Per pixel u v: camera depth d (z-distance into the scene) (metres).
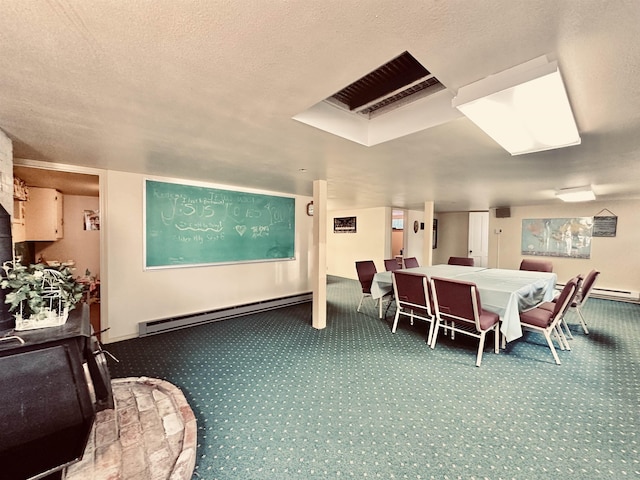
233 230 4.53
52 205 4.43
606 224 5.69
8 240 1.66
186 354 3.04
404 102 2.05
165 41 1.06
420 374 2.60
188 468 1.46
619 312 4.71
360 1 0.88
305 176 3.63
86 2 0.86
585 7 0.89
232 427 1.88
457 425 1.91
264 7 0.90
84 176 3.63
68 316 1.74
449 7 0.90
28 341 1.39
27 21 0.94
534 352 3.10
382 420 1.96
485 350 3.17
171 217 3.86
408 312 3.86
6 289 1.57
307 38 1.05
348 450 1.68
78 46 1.08
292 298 5.23
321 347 3.25
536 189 4.36
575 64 1.20
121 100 1.55
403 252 8.12
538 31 1.00
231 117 1.78
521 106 1.40
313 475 1.51
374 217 7.64
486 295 3.09
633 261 5.45
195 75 1.30
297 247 5.48
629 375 2.58
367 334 3.69
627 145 2.21
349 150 2.44
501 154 2.51
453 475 1.51
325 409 2.07
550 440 1.77
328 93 1.48
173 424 1.83
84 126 1.92
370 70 1.28
